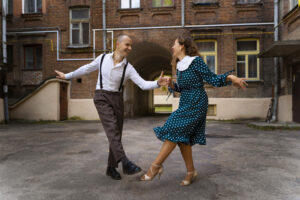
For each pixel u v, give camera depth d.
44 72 13.70
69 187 2.80
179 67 2.75
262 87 12.07
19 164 3.89
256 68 12.41
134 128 8.77
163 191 2.64
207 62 12.73
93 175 3.25
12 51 14.26
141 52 14.63
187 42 2.78
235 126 9.46
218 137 6.61
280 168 3.55
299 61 9.50
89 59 13.38
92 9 13.35
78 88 13.32
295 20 9.68
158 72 22.86
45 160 4.13
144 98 19.50
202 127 2.81
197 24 12.64
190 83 2.69
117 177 3.04
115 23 13.20
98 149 5.02
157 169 2.71
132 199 2.43
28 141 6.14
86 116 13.15
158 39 12.94
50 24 13.66
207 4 12.48
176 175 3.20
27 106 12.57
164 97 27.72
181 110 2.66
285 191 2.64
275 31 11.76
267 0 12.12
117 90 2.95
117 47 2.88
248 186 2.79
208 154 4.50
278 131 7.86
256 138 6.43
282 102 10.90
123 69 2.90
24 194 2.61
